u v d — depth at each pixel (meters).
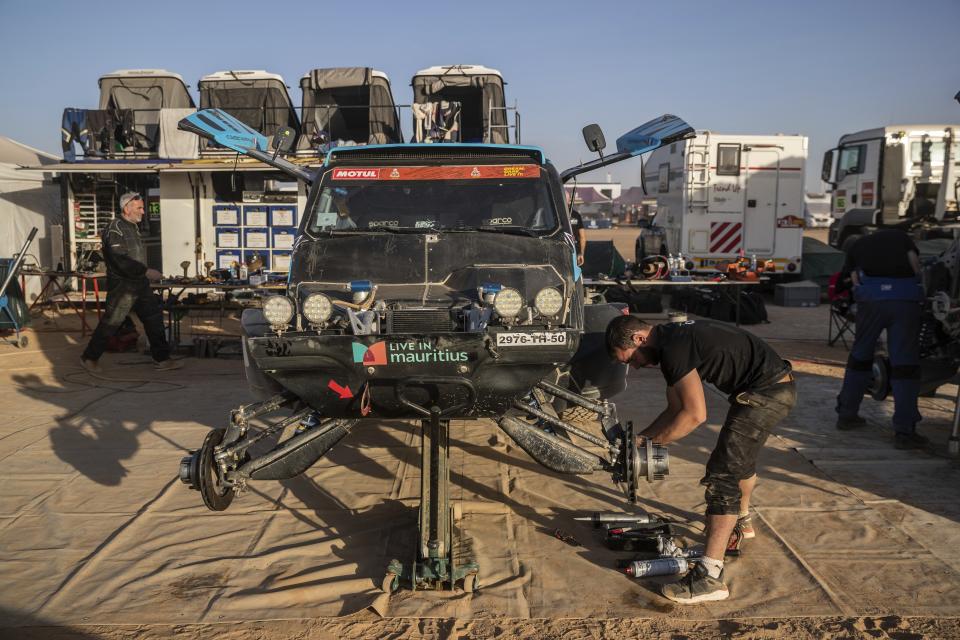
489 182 5.36
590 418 5.58
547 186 5.32
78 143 14.27
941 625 3.57
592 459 4.19
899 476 5.53
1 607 3.71
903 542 4.45
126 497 5.12
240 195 15.37
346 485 5.33
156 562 4.19
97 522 4.71
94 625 3.55
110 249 8.80
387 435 6.50
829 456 5.94
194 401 7.70
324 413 4.00
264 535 4.53
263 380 5.18
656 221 18.98
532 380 3.90
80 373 9.12
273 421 6.98
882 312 6.21
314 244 4.93
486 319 3.83
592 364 5.17
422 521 4.01
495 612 3.67
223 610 3.68
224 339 10.60
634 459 3.96
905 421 6.16
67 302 14.98
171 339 10.57
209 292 13.61
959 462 5.82
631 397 7.96
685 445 6.25
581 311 4.84
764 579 4.01
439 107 11.10
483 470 5.65
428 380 3.74
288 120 13.83
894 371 6.19
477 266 4.65
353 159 5.51
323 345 3.73
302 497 5.12
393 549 4.33
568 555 4.28
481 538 4.49
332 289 4.49
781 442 6.31
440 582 3.89
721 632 3.51
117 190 15.34
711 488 3.91
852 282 6.55
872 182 18.53
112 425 6.80
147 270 9.06
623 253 31.72
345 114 13.98
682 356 3.90
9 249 14.77
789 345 11.29
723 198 16.30
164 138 14.04
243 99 13.52
